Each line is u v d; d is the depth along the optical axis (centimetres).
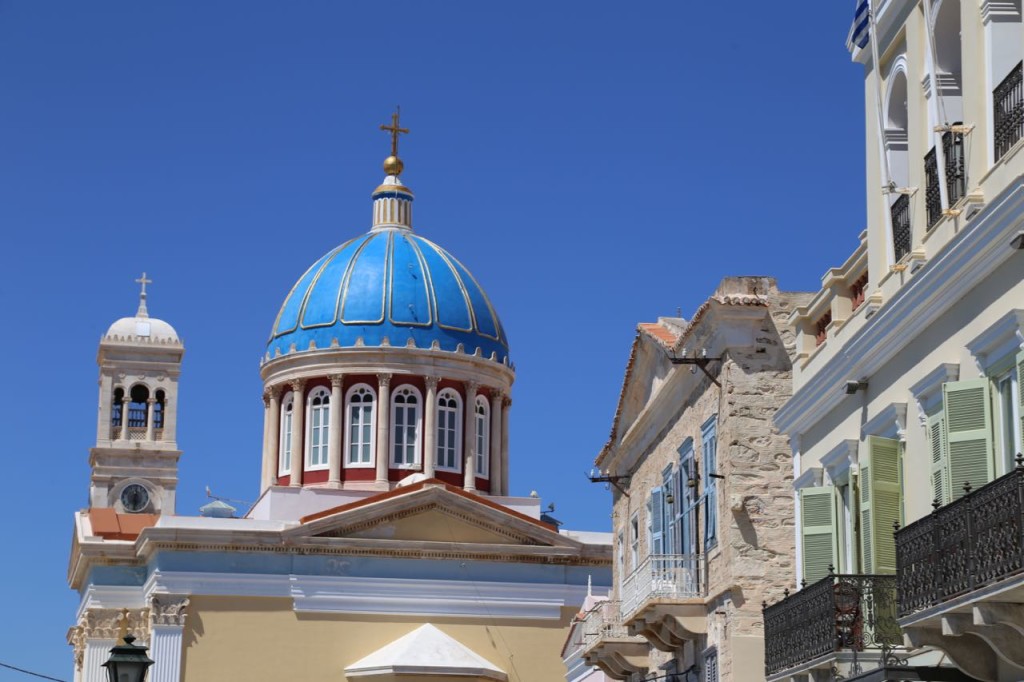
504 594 6262
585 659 4197
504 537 6350
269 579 6075
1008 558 1683
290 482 7050
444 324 7250
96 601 6262
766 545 3084
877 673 2105
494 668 6072
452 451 7150
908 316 2253
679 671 3503
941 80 2316
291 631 6047
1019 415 1894
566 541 6369
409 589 6184
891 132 2525
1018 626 1745
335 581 6128
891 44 2489
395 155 7912
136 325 8350
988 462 1966
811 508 2597
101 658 6206
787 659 2441
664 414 3716
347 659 6066
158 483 8125
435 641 6053
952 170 2175
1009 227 1919
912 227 2355
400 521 6278
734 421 3130
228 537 6053
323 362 7094
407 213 7781
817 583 2330
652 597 3294
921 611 1875
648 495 3888
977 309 2053
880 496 2303
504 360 7419
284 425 7219
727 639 3077
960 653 1942
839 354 2539
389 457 6981
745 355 3159
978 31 2111
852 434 2539
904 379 2312
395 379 7069
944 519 1830
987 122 2081
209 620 5991
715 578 3194
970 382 2000
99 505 8012
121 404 8225
